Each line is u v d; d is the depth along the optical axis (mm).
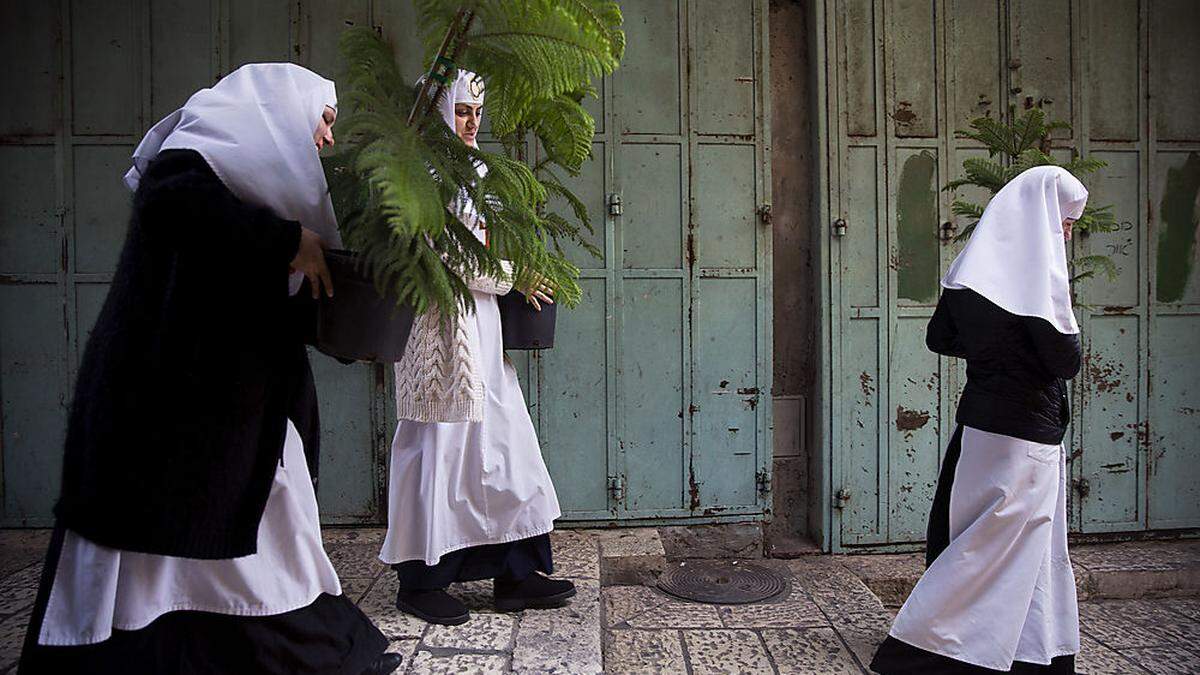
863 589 3115
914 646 2254
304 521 1563
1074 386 3637
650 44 3393
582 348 3391
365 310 1449
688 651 2576
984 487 2219
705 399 3447
